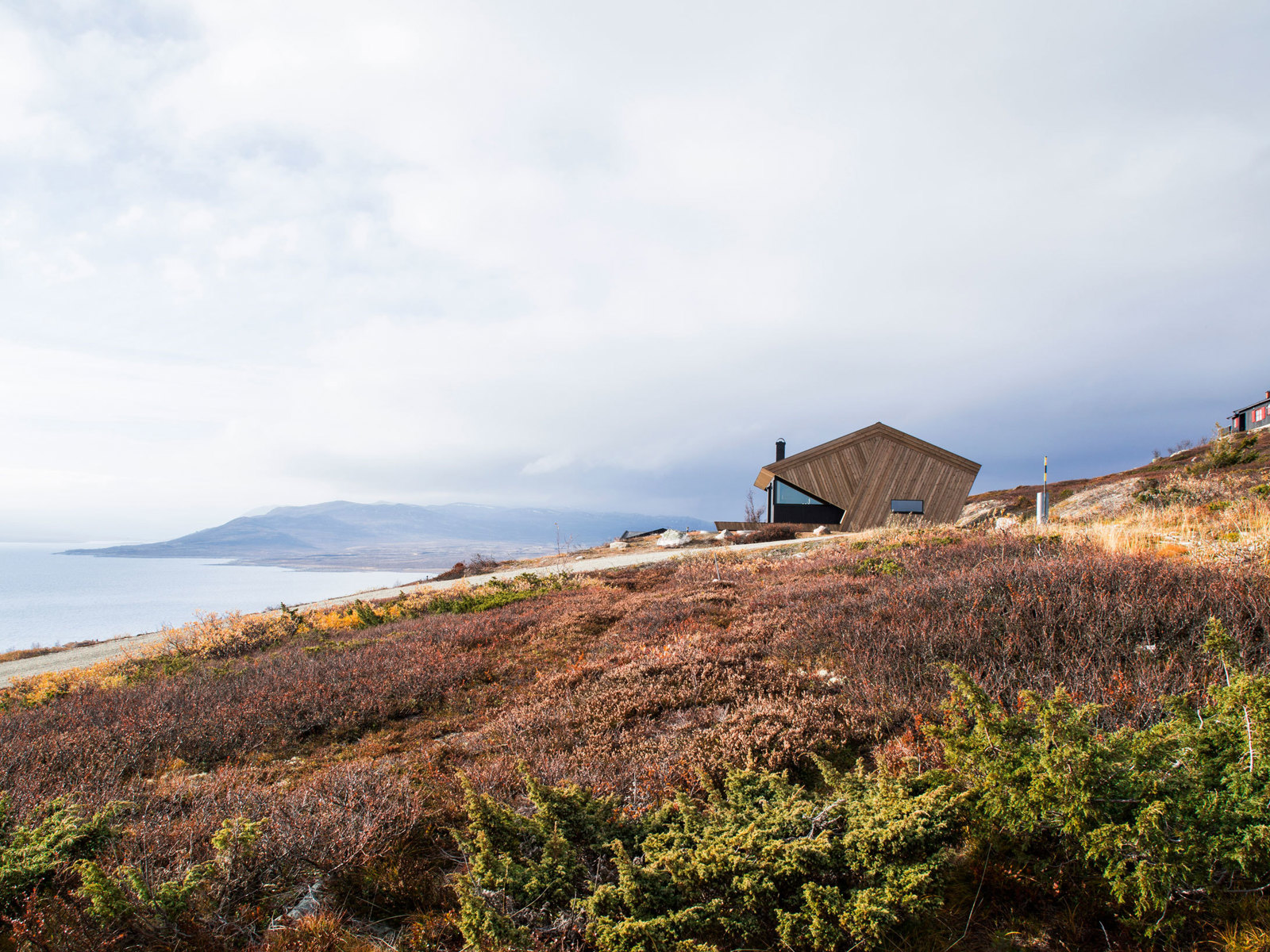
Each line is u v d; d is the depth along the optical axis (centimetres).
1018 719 366
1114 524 1363
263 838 381
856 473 3294
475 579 2594
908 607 782
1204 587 650
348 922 350
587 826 379
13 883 335
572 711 635
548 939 312
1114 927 308
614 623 1071
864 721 532
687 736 535
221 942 319
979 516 3441
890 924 293
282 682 845
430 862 406
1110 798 315
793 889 328
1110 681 501
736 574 1430
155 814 450
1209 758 318
